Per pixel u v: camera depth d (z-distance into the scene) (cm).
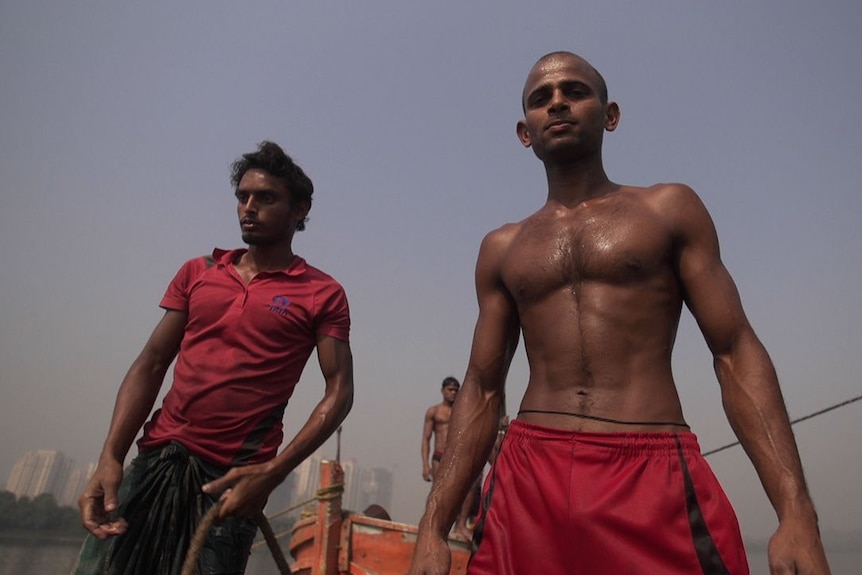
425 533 247
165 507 319
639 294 247
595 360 242
